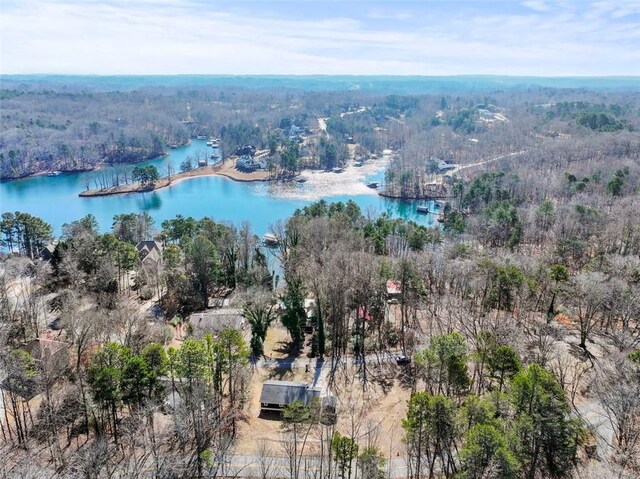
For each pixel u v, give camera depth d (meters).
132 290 127.56
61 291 103.88
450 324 96.69
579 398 71.19
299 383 78.25
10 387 66.50
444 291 111.00
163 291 124.88
